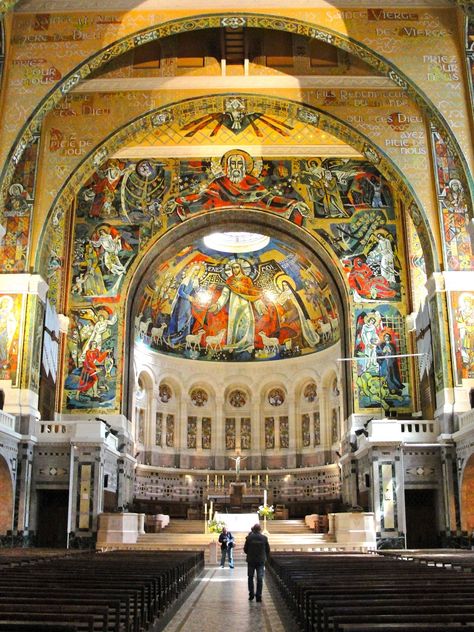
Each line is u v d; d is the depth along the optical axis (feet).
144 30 76.95
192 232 114.01
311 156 106.32
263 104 92.63
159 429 137.18
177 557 55.98
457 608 20.45
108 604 22.74
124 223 109.91
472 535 81.25
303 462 137.80
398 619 18.65
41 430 92.17
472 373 84.28
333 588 26.73
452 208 86.69
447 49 76.48
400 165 87.97
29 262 88.63
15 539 85.05
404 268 107.14
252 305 142.20
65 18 77.61
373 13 77.15
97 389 106.32
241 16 76.43
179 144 105.40
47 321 97.96
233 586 57.67
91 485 90.84
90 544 89.56
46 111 77.05
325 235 108.47
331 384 133.08
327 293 126.00
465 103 75.20
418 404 103.14
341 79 90.43
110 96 91.81
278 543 90.12
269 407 143.23
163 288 132.46
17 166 90.33
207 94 90.99
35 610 20.71
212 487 138.10
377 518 87.30
